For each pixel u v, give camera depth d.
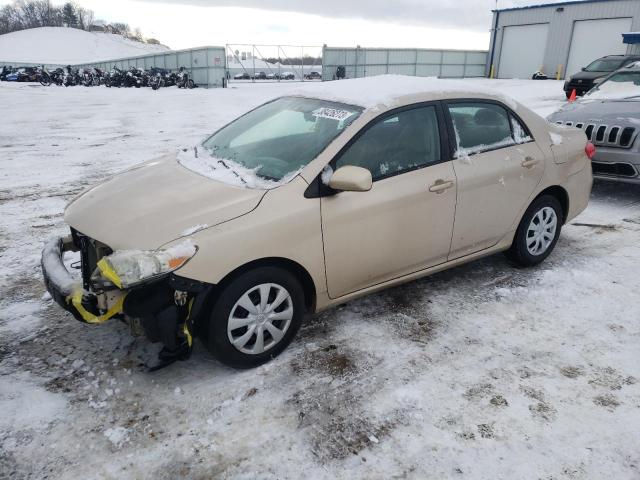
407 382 2.87
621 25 30.69
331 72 35.75
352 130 3.16
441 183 3.44
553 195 4.37
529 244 4.24
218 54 32.03
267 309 2.91
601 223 5.48
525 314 3.61
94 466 2.29
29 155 9.27
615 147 5.77
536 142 4.11
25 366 2.97
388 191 3.22
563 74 33.91
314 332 3.37
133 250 2.55
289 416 2.61
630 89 7.15
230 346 2.81
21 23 152.25
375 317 3.56
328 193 3.01
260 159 3.28
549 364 3.04
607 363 3.05
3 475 2.22
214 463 2.31
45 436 2.45
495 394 2.78
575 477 2.24
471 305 3.73
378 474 2.26
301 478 2.24
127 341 3.22
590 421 2.57
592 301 3.78
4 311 3.59
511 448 2.40
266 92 26.17
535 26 35.09
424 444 2.43
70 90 29.52
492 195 3.76
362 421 2.57
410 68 37.97
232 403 2.69
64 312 3.58
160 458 2.33
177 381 2.86
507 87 25.28
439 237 3.56
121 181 3.37
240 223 2.73
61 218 5.63
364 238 3.16
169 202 2.89
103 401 2.69
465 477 2.24
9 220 5.54
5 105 19.45
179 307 2.66
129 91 28.53
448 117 3.59
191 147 3.92
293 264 2.97
